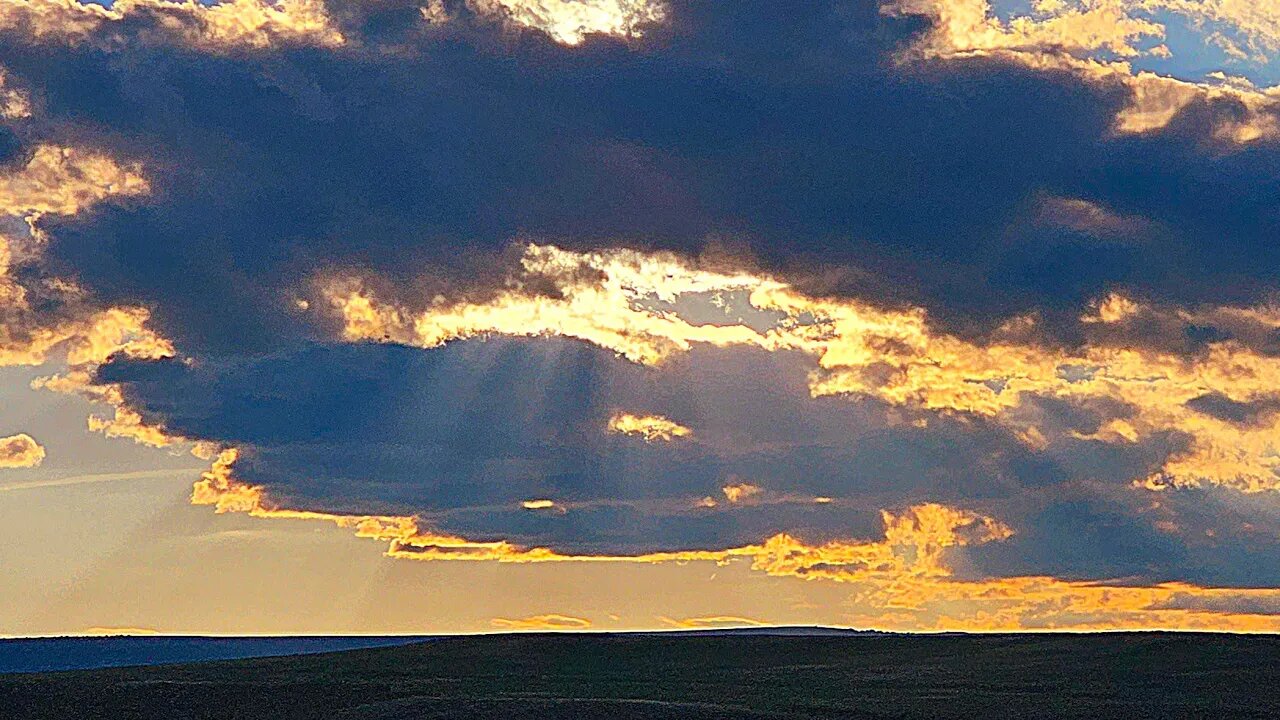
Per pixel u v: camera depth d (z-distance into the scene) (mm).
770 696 84938
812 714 76938
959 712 77625
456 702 78750
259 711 78688
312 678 90812
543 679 93562
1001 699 82312
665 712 75812
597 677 95188
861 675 94562
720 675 95875
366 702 80938
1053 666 94875
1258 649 98000
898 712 77562
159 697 81062
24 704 79188
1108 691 85125
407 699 80312
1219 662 93750
